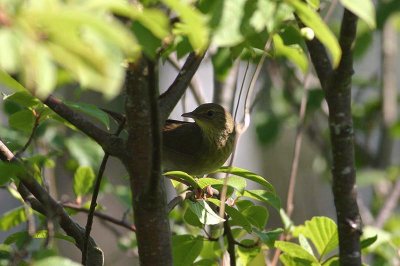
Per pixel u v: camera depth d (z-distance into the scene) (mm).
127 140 6961
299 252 9047
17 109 13961
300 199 24875
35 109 8180
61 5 4090
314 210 24969
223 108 13930
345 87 8875
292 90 19297
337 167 8992
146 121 6836
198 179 8234
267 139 19688
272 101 19547
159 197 6969
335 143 9000
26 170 6566
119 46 3979
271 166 25156
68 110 7012
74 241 7844
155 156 6516
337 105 8938
